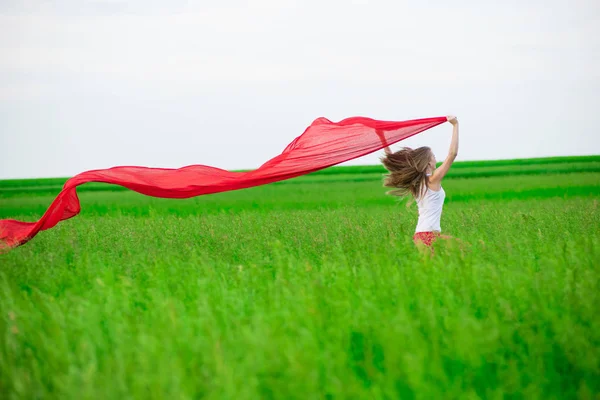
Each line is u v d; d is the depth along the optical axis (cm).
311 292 632
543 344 537
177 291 716
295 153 1166
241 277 744
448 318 554
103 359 524
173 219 1382
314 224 1228
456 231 1140
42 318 611
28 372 521
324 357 486
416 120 1127
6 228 1202
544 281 646
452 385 470
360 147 1155
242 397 436
